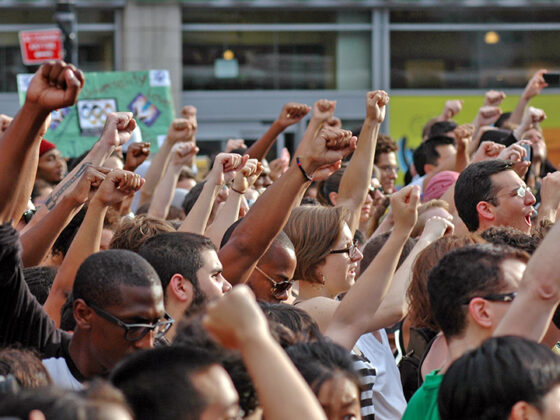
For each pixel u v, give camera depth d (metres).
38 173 11.52
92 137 14.51
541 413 3.96
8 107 27.88
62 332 5.39
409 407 5.12
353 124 28.28
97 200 6.00
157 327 5.15
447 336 5.20
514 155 8.99
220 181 7.76
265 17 28.16
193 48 28.09
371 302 5.95
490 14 28.06
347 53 28.20
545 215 8.45
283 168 12.29
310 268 7.05
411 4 27.89
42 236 6.18
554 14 28.05
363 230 11.30
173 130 10.67
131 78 14.63
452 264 5.17
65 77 4.56
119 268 5.11
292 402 3.50
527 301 4.51
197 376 3.62
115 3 27.83
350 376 4.66
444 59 28.11
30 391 3.25
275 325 5.03
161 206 9.91
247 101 28.12
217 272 5.93
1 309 4.98
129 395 3.58
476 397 4.02
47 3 27.86
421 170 14.29
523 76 28.08
